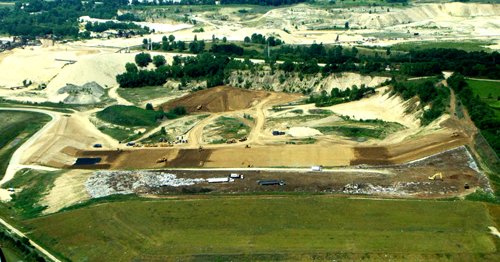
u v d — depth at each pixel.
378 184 162.00
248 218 143.62
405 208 145.75
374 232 134.00
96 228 143.88
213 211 148.25
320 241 131.00
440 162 175.38
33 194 171.00
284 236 134.00
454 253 123.69
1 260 127.19
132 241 136.12
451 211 143.38
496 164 168.50
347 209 146.25
